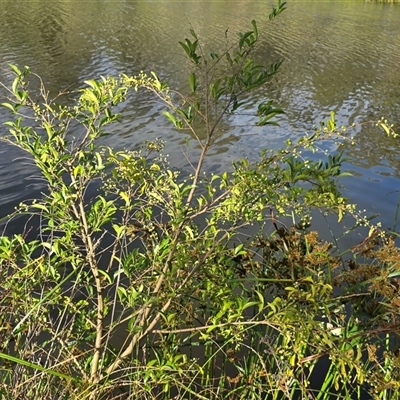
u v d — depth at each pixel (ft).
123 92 10.12
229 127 44.27
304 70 68.59
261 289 11.25
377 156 39.83
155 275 9.57
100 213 9.07
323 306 9.46
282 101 54.49
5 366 8.79
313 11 125.08
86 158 9.80
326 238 25.77
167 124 43.86
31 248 8.90
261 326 12.35
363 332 8.90
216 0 139.95
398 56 78.95
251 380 10.13
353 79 65.31
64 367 9.11
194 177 10.44
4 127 39.47
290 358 9.52
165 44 77.15
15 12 99.71
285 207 11.45
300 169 9.64
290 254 10.09
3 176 32.35
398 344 10.76
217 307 9.87
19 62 61.31
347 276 10.68
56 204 9.20
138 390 9.39
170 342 10.33
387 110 53.36
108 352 10.55
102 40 77.87
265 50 79.41
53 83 53.88
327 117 50.01
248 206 9.73
